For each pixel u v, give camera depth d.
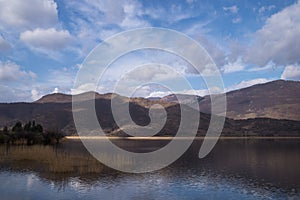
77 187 21.41
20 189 20.47
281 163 38.81
